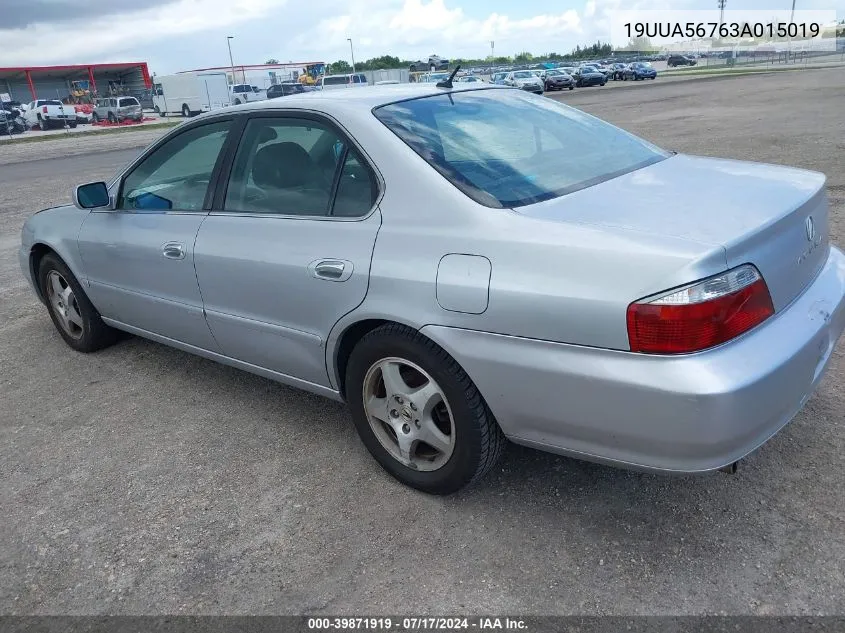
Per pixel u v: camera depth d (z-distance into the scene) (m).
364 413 2.98
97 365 4.57
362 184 2.83
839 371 3.56
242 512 2.90
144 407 3.92
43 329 5.37
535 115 3.33
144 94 69.19
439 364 2.57
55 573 2.63
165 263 3.66
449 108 3.14
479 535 2.65
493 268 2.36
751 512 2.62
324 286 2.87
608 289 2.13
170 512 2.94
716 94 24.98
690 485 2.81
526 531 2.64
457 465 2.69
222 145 3.46
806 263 2.50
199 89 44.38
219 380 4.20
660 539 2.54
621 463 2.29
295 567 2.56
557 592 2.34
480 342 2.41
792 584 2.28
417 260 2.56
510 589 2.38
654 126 15.38
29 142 33.00
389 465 2.99
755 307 2.16
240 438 3.50
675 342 2.05
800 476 2.79
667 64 76.12
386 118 2.92
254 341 3.36
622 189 2.65
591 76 42.59
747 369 2.07
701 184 2.68
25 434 3.72
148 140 26.41
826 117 14.41
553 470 3.00
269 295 3.14
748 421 2.09
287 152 3.15
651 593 2.30
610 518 2.67
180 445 3.47
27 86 67.31
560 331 2.22
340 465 3.19
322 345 3.00
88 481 3.22
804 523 2.54
